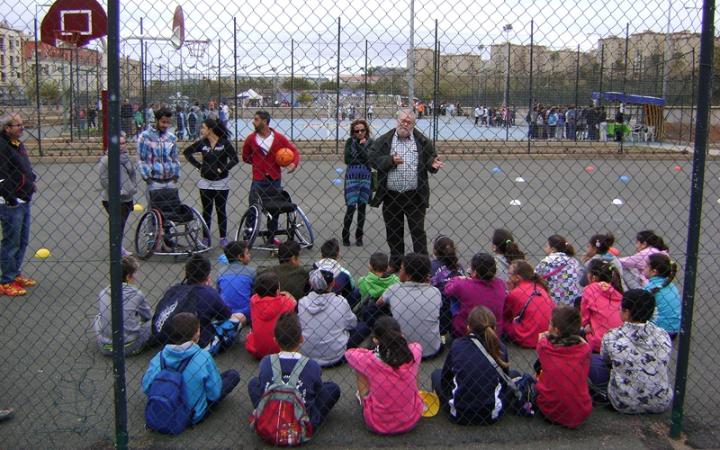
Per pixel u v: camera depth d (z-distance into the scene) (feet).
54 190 44.09
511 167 57.16
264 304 15.83
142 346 16.37
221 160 27.14
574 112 71.20
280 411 12.05
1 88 66.03
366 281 17.56
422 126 56.90
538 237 31.01
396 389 12.58
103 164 24.29
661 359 13.41
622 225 34.19
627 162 59.52
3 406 13.64
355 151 27.89
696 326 18.71
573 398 12.67
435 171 21.29
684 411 13.65
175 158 26.63
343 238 28.84
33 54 63.36
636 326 13.57
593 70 57.82
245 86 64.08
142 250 26.91
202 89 67.05
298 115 46.44
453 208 38.75
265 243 27.50
